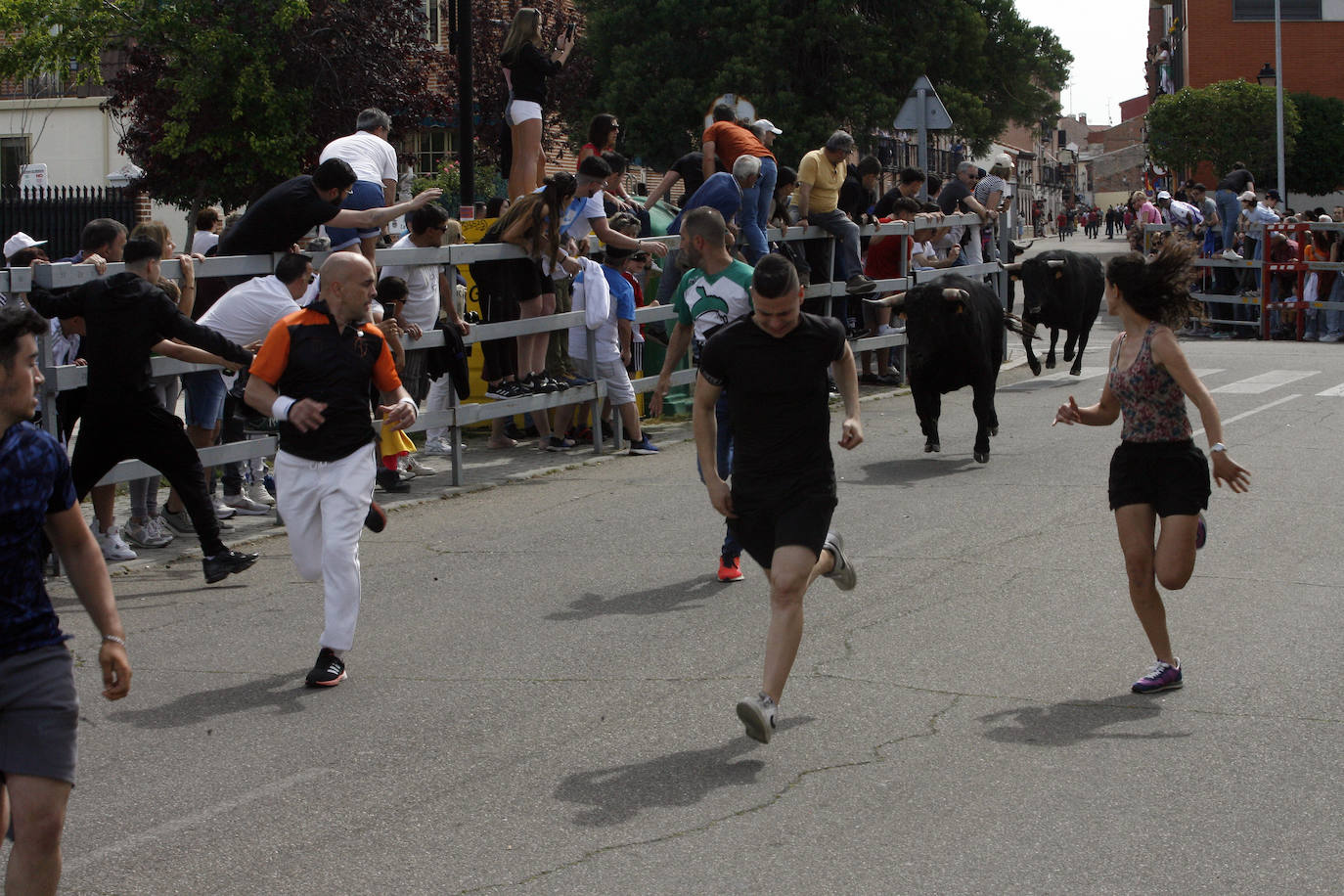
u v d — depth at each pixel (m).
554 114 31.64
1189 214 24.55
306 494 6.13
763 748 5.19
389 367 6.32
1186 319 5.71
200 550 8.72
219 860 4.33
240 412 8.27
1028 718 5.47
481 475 11.09
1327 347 20.47
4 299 7.56
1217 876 4.07
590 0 34.34
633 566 8.09
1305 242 21.88
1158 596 5.77
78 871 4.27
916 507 9.58
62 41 23.64
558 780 4.94
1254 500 9.51
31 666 3.42
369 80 23.58
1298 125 41.19
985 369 11.12
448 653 6.51
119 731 5.53
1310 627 6.62
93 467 7.61
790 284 5.18
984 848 4.29
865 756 5.09
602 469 11.41
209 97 23.06
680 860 4.25
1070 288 16.48
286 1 22.36
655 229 14.29
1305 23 48.16
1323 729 5.30
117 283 7.46
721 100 13.44
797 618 5.17
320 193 8.90
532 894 4.04
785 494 5.29
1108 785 4.78
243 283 9.24
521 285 11.13
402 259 10.03
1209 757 5.02
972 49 34.06
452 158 30.50
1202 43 48.53
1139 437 5.71
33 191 26.66
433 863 4.28
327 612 6.09
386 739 5.39
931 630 6.69
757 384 5.26
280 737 5.44
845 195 15.12
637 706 5.70
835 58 33.72
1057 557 8.07
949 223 16.34
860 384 16.17
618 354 11.94
